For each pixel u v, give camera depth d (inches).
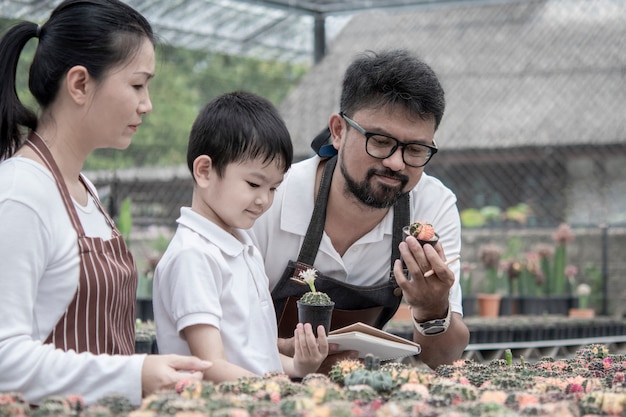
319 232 130.1
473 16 607.2
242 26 392.2
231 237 111.8
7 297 87.4
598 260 456.4
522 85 560.4
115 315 97.9
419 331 125.8
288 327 133.5
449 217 139.3
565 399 83.2
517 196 552.7
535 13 593.3
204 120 112.7
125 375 87.7
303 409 74.2
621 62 539.5
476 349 279.0
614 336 341.4
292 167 135.6
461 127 553.3
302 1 348.5
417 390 84.0
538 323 314.8
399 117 116.0
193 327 104.0
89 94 95.8
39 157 95.0
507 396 83.2
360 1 347.9
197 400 76.6
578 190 543.8
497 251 400.5
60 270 92.5
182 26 376.2
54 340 92.6
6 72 98.0
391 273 133.0
